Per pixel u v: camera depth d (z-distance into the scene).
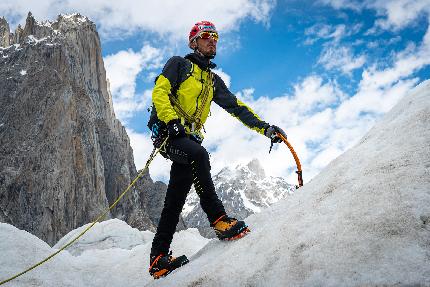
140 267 5.65
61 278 5.05
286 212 3.12
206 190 3.71
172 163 4.03
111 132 104.88
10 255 4.90
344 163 3.07
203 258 3.51
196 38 4.14
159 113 3.75
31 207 68.38
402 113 3.11
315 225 2.51
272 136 4.10
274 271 2.40
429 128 2.62
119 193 92.00
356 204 2.38
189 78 3.98
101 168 87.69
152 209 102.31
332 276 2.03
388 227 2.05
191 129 3.98
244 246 2.93
